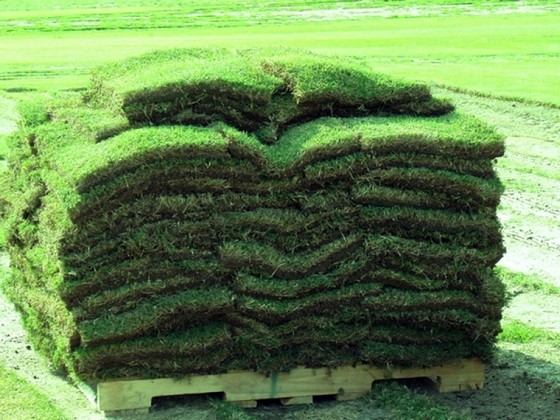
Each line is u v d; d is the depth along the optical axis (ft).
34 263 28.99
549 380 30.04
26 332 32.65
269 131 27.96
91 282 25.63
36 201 29.66
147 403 26.84
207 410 27.20
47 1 161.17
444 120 29.09
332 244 26.94
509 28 114.62
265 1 149.69
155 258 26.03
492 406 28.14
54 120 31.37
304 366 27.48
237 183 26.76
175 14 137.90
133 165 25.61
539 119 66.69
